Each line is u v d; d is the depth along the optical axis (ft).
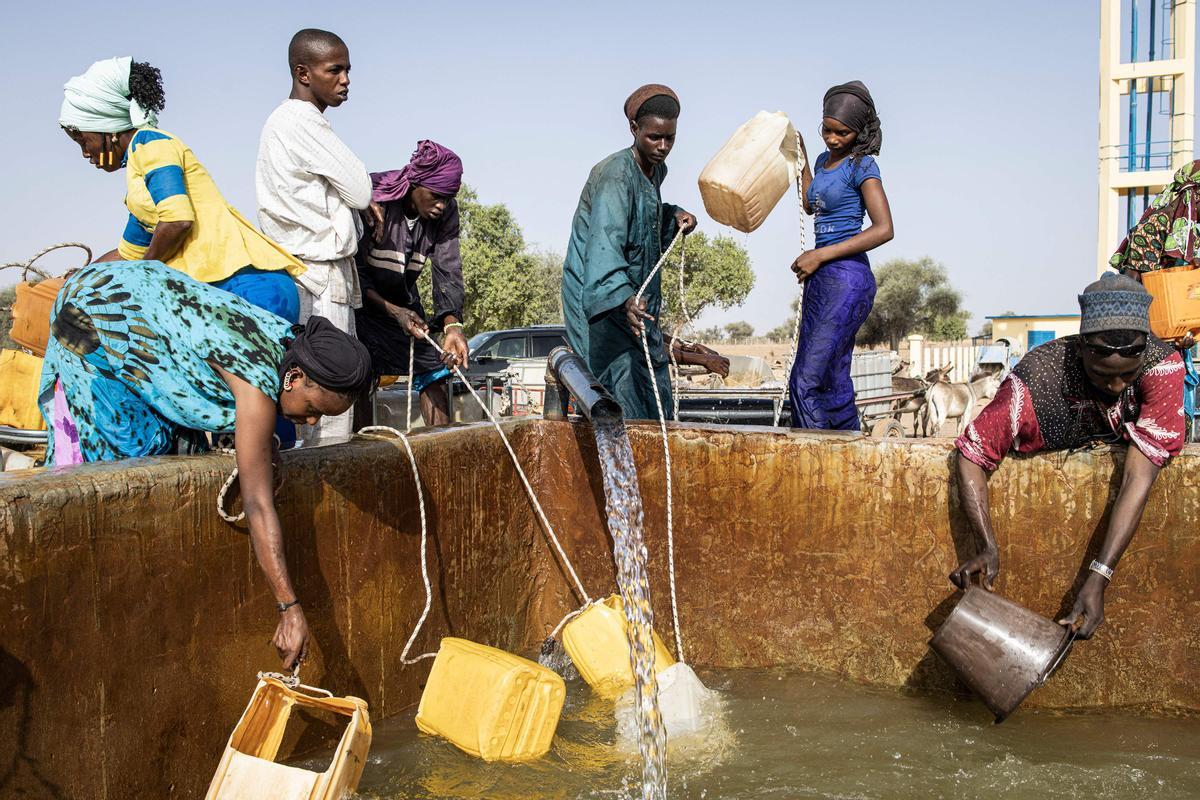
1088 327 11.09
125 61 13.34
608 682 13.07
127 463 9.55
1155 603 12.51
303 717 11.22
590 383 14.40
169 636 9.53
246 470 9.62
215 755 10.11
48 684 8.36
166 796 9.55
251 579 10.47
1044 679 11.39
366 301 17.97
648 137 16.62
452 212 19.22
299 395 9.86
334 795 8.74
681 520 14.88
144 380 9.88
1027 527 12.85
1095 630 11.90
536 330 56.34
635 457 14.99
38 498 8.24
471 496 14.24
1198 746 11.85
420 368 19.12
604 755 11.71
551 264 135.03
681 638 15.05
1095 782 10.99
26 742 8.19
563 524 15.71
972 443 12.46
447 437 13.69
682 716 12.37
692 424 15.25
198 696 9.88
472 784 10.89
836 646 14.25
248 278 13.34
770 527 14.40
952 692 13.58
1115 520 11.75
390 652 12.66
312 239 15.39
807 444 14.06
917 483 13.51
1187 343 15.66
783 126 16.65
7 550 7.99
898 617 13.82
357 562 12.00
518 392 45.70
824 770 11.31
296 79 15.67
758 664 14.70
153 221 13.12
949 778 11.11
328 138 15.25
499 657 11.73
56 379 10.39
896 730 12.43
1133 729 12.33
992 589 13.12
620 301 16.20
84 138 13.52
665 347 18.57
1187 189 15.88
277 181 15.15
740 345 175.32
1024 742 12.05
